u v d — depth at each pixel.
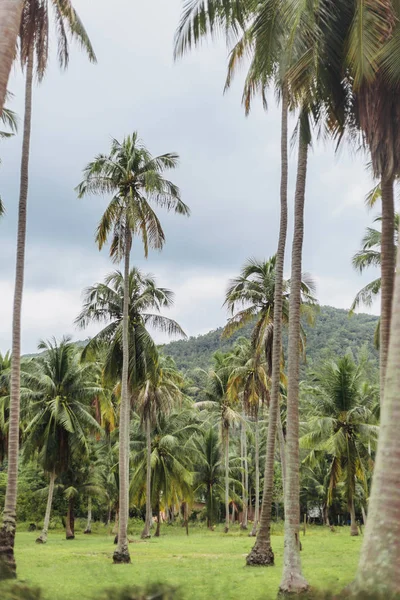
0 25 9.32
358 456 41.16
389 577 5.64
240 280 30.28
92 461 53.28
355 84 11.61
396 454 6.01
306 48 11.13
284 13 9.81
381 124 12.29
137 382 30.72
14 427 19.69
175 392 44.50
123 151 26.36
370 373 59.06
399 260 6.63
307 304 30.06
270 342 28.47
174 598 5.12
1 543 18.44
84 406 42.59
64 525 65.31
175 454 50.88
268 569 20.19
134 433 51.62
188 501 50.94
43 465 40.19
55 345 41.72
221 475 60.97
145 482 49.66
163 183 25.78
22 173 21.66
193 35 12.40
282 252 22.33
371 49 9.74
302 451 61.56
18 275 21.00
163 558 26.59
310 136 15.05
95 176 26.02
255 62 13.17
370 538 5.93
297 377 15.46
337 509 69.75
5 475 59.72
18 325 20.64
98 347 30.89
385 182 14.05
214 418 61.56
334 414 41.81
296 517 14.47
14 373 20.22
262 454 77.38
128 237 26.66
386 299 13.88
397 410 6.12
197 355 170.00
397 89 12.23
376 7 9.62
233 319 30.16
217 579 16.25
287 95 13.51
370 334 148.75
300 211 16.67
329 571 18.48
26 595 5.21
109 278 30.97
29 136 21.91
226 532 56.12
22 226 21.36
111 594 5.09
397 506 5.87
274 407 22.28
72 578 16.64
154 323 30.91
